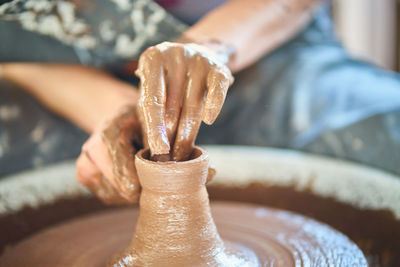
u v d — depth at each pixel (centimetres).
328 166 84
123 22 75
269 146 115
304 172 83
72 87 88
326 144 102
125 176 53
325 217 77
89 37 75
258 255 55
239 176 85
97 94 85
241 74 121
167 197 46
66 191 81
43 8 69
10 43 74
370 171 80
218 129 122
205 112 44
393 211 68
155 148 43
